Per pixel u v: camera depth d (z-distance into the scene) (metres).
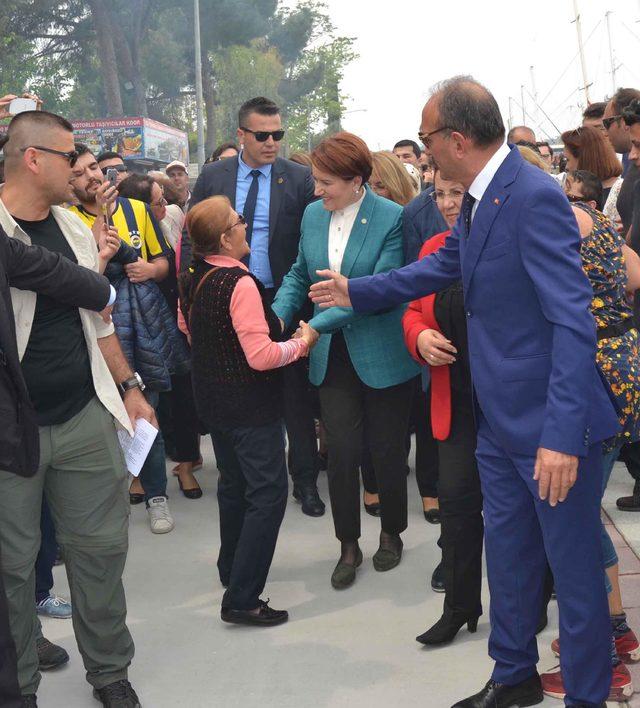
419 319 3.45
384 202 4.09
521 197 2.52
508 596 2.89
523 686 2.97
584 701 2.70
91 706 3.23
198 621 3.88
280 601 4.04
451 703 3.11
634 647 3.18
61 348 2.93
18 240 2.79
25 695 2.91
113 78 41.62
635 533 4.39
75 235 3.08
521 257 2.54
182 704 3.19
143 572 4.45
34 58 45.03
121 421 3.07
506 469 2.82
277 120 4.98
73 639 3.76
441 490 3.45
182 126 56.94
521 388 2.61
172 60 50.09
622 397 2.96
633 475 4.67
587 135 4.09
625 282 3.12
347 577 4.15
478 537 3.46
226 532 4.06
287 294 4.30
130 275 5.02
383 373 4.01
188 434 5.52
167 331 5.17
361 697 3.18
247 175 5.12
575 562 2.65
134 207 5.20
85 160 4.88
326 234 4.12
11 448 2.70
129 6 43.38
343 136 3.90
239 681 3.34
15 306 2.84
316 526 5.02
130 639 3.21
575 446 2.43
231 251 3.65
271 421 3.64
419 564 4.38
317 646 3.58
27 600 2.89
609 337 3.02
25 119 2.91
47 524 3.87
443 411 3.38
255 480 3.67
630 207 5.06
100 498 3.04
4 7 41.22
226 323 3.56
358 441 4.12
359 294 3.19
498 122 2.57
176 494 5.69
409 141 8.04
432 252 3.43
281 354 3.56
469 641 3.56
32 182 2.93
